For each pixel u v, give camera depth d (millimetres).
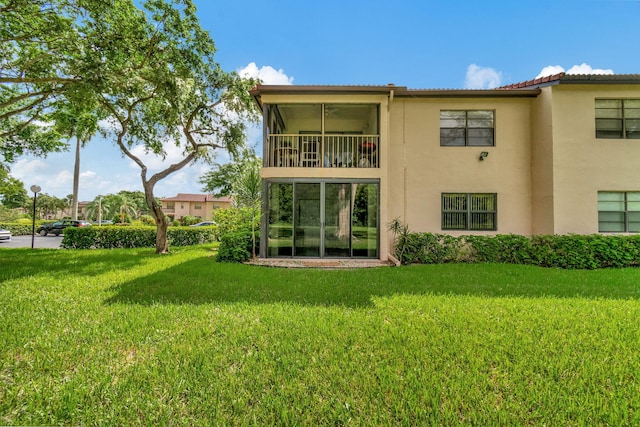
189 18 10266
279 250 9773
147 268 8086
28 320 4094
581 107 9320
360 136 9852
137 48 9906
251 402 2410
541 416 2229
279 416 2227
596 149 9281
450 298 5219
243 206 11781
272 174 9633
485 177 10250
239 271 7629
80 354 3154
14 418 2221
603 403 2369
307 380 2688
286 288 5949
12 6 8180
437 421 2176
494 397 2457
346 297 5301
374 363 2977
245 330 3771
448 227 10234
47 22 8695
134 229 14859
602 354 3166
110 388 2551
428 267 8320
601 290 5820
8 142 13578
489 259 9242
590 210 9227
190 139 12203
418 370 2836
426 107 10359
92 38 9055
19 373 2805
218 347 3312
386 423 2166
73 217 25812
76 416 2246
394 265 8750
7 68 9461
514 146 10227
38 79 8906
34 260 9531
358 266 8516
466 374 2770
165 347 3307
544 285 6215
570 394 2496
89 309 4590
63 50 8922
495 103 10258
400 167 10305
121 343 3416
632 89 9250
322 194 9734
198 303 4965
